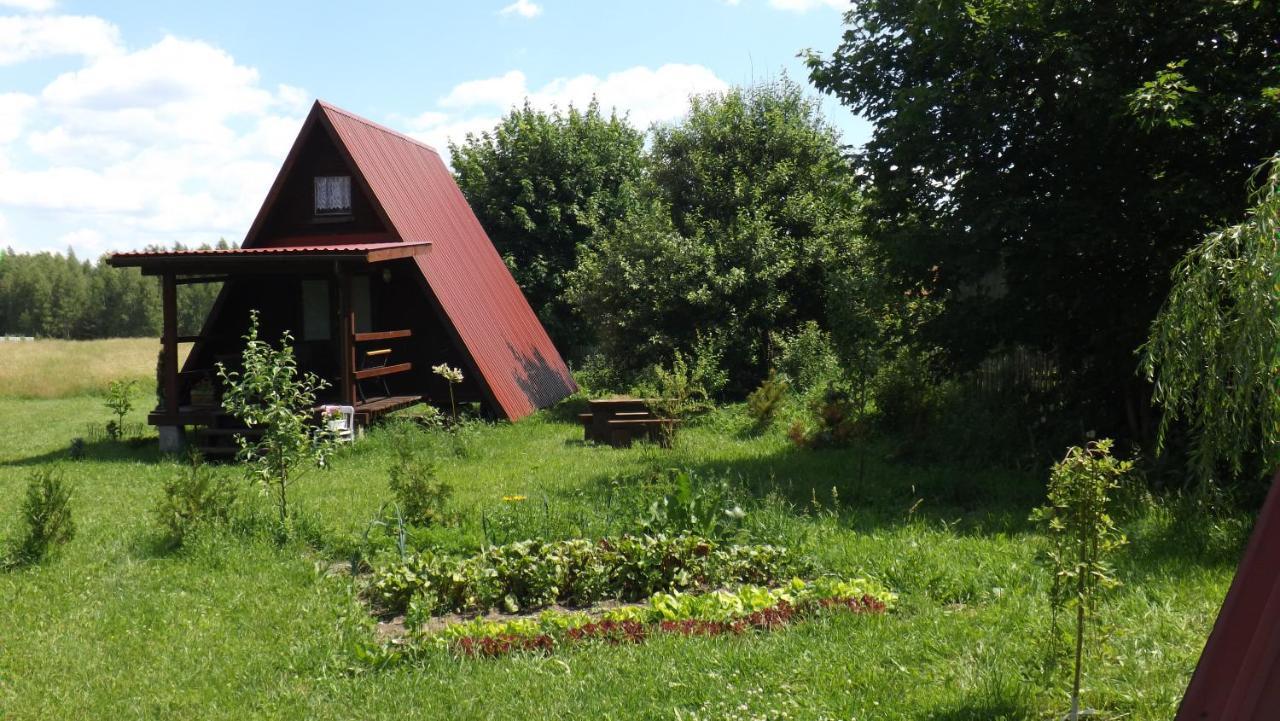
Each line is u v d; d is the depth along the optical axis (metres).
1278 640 2.15
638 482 11.06
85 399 31.86
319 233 19.28
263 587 7.66
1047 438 12.44
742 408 19.69
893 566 7.38
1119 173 11.20
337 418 11.68
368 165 19.02
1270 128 9.83
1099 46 10.98
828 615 6.43
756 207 25.62
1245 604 2.32
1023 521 9.11
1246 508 8.34
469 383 19.80
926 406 14.82
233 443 16.41
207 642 6.43
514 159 35.44
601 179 36.34
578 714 5.01
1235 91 10.12
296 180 19.31
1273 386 6.32
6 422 24.11
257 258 15.76
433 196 22.55
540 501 10.20
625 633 6.29
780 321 24.75
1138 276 11.48
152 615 6.98
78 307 103.50
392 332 18.06
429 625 6.82
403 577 7.29
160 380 17.50
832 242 24.88
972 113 11.49
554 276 34.47
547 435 17.27
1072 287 11.70
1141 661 5.21
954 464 12.47
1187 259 6.91
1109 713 4.71
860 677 5.29
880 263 12.99
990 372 15.50
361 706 5.29
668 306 23.06
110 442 18.08
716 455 14.20
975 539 8.34
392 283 20.14
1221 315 6.86
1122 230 10.77
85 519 10.38
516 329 23.05
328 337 19.72
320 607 7.14
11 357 41.72
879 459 13.20
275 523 9.30
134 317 104.44
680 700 5.14
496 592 7.26
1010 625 5.98
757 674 5.42
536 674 5.62
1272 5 10.14
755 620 6.43
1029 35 11.39
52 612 7.08
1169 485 9.81
